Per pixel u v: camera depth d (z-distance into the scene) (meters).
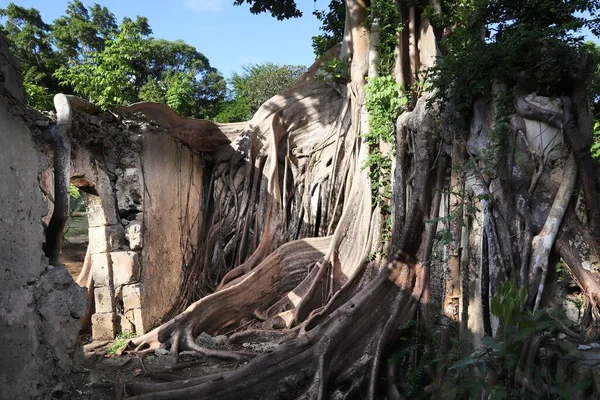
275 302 9.70
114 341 8.01
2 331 4.41
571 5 7.41
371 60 9.96
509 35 6.25
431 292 6.52
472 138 6.18
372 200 8.84
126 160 8.59
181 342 7.84
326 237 10.28
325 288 9.29
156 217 9.22
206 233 11.62
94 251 8.26
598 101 7.67
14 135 4.80
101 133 7.95
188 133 10.87
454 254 6.07
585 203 5.45
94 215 8.24
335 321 6.49
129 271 8.26
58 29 23.16
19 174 4.85
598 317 4.87
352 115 10.72
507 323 4.21
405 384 6.06
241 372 5.90
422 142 7.16
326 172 11.74
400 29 9.62
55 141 5.79
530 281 5.24
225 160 12.05
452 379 4.99
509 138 5.79
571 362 4.36
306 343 6.25
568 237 5.30
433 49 9.05
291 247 10.17
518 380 4.51
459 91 6.30
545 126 5.71
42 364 5.07
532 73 5.86
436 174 6.98
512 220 5.57
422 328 6.37
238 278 10.03
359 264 8.59
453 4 9.27
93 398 5.68
